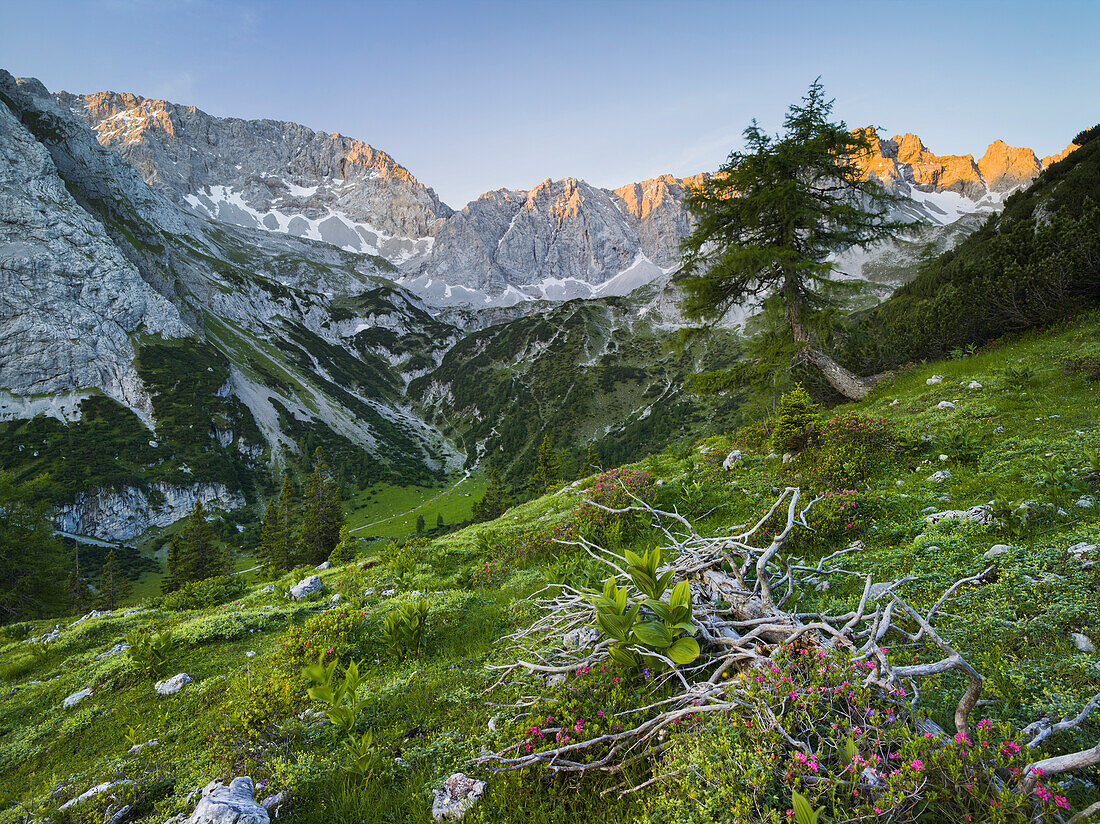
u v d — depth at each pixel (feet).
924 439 37.70
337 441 639.76
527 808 13.38
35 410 469.16
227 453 525.75
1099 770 10.52
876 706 11.37
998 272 69.26
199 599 55.88
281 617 37.96
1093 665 13.50
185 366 573.74
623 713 14.60
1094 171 93.45
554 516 52.16
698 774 11.42
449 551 49.19
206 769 18.13
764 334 75.15
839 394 75.41
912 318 86.74
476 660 23.00
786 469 40.68
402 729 18.19
